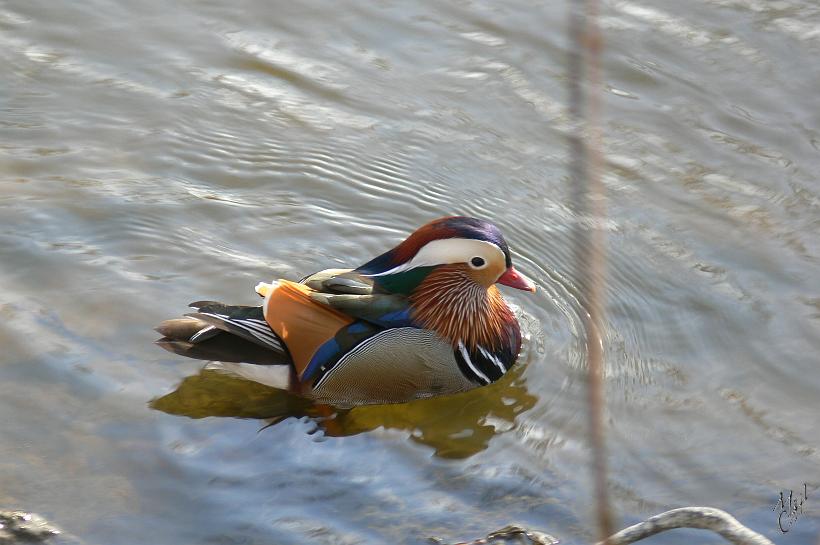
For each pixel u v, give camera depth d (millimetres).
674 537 9586
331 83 16578
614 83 16531
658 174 15016
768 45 17203
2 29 16938
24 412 10531
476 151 15508
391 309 11594
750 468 10586
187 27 17453
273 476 10211
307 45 17281
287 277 13023
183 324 11125
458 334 11773
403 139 15672
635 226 14180
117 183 14273
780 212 14398
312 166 15055
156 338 11820
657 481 10375
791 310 12867
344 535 9453
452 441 11008
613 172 15031
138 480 9914
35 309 11953
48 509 9391
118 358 11461
